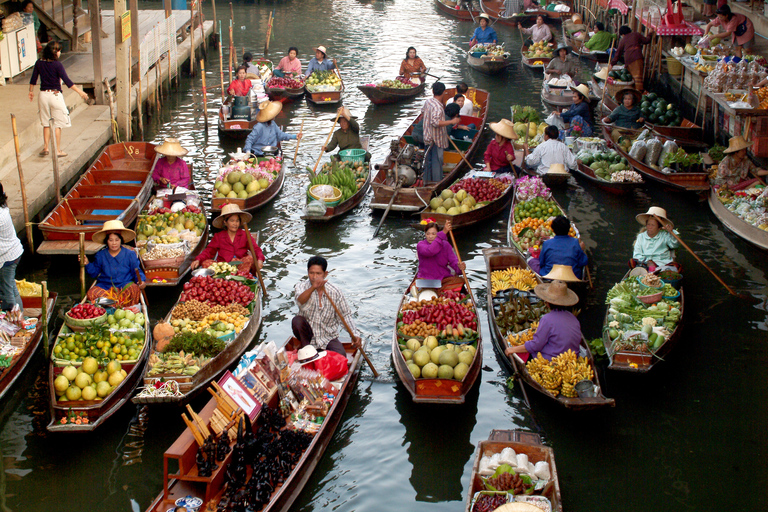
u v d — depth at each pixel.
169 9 23.61
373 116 20.66
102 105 18.16
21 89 17.02
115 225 9.79
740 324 10.11
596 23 27.23
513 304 9.59
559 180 14.54
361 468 7.54
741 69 15.25
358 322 10.16
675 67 20.81
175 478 6.71
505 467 6.71
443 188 14.39
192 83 24.48
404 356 8.57
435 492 7.23
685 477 7.39
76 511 6.94
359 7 39.31
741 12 21.02
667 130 17.12
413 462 7.64
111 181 13.98
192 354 8.30
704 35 18.89
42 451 7.70
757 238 12.21
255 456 6.80
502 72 25.80
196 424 6.83
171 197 12.92
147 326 9.18
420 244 10.32
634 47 20.48
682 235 12.91
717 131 17.12
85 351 8.07
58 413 7.64
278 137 16.19
